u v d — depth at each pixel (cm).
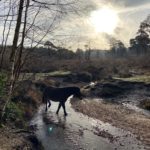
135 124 2341
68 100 3519
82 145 1711
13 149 1202
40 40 1169
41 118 2316
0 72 1398
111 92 4181
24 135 1441
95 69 6388
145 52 11619
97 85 4475
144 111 2980
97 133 2005
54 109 2791
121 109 3053
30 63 1369
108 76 5800
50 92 2616
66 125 2167
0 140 1252
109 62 8656
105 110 2944
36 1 1104
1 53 1359
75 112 2742
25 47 1222
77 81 5372
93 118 2512
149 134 2036
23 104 2261
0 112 1567
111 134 2008
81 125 2219
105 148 1688
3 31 1243
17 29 1170
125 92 4253
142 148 1717
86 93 4166
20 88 2298
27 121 2066
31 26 1149
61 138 1808
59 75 5419
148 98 3838
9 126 1538
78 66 6391
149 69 6762
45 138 1770
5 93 1634
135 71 6575
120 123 2366
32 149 1346
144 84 4400
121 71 6675
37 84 3409
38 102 2836
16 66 1259
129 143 1809
